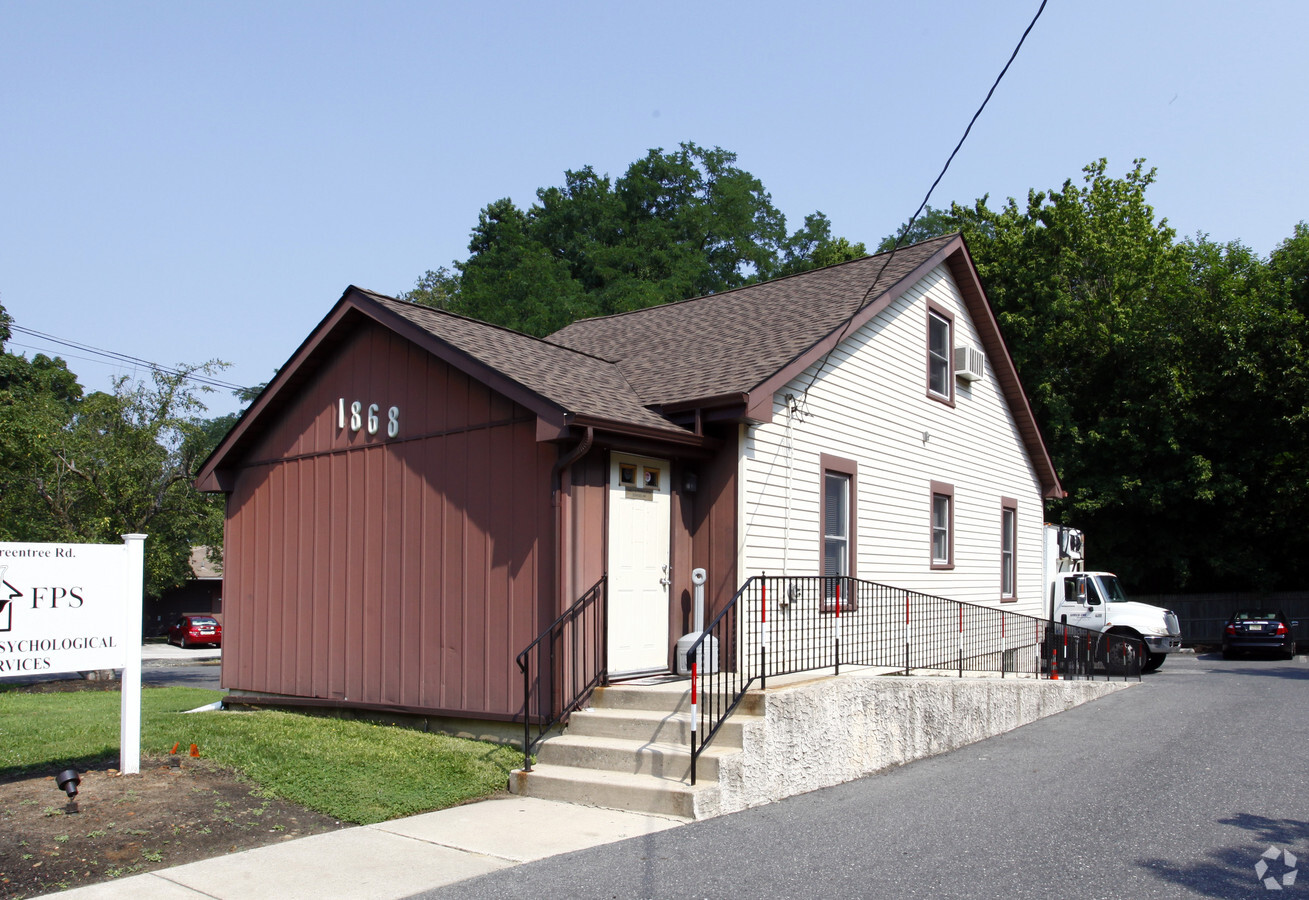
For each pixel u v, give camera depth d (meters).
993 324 17.38
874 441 13.47
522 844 6.54
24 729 10.27
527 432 9.70
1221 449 29.75
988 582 17.33
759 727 7.99
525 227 56.62
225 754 8.71
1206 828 7.10
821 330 11.95
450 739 9.70
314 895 5.50
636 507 10.08
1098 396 32.16
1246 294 31.48
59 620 7.54
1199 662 25.48
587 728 8.81
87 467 19.92
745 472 10.56
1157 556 31.73
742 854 6.32
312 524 12.09
